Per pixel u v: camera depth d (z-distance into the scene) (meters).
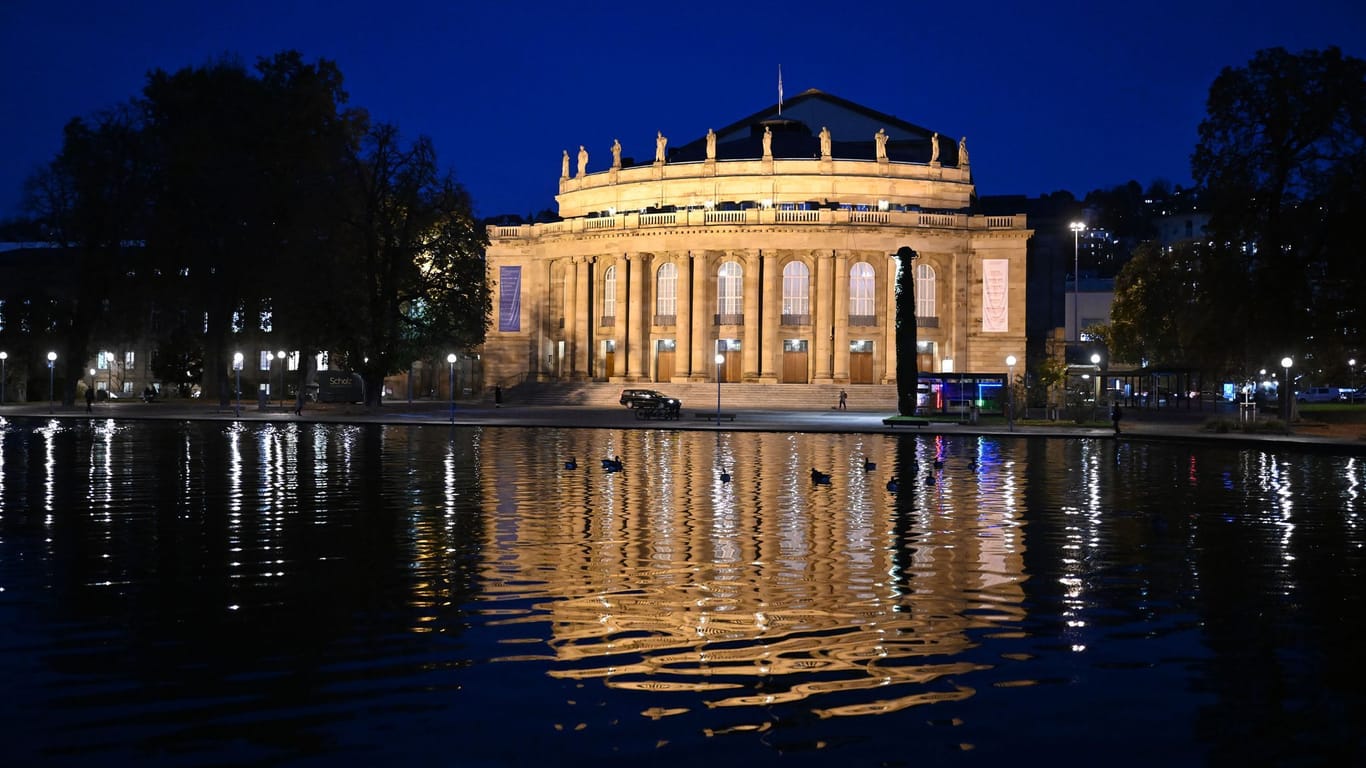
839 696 11.55
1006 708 11.20
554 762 9.72
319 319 83.12
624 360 119.62
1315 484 35.06
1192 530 23.89
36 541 21.53
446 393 128.88
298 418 77.31
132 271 92.38
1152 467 41.84
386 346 86.69
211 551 20.36
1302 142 67.00
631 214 118.00
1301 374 73.62
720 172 119.50
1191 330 69.75
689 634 14.09
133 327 97.38
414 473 36.44
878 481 34.75
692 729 10.54
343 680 12.09
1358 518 26.19
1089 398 93.38
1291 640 13.97
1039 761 9.80
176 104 98.75
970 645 13.61
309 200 84.94
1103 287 148.38
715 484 33.22
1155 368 96.12
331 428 67.88
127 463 39.97
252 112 95.50
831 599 16.22
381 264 87.56
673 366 119.12
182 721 10.77
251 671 12.44
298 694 11.60
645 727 10.59
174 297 93.44
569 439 57.38
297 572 18.28
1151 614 15.39
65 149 90.94
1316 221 66.25
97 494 29.72
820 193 118.12
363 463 40.50
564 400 112.38
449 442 54.22
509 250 128.00
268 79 100.12
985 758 9.86
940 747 10.12
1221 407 99.50
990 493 31.45
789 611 15.41
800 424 72.81
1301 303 66.94
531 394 115.88
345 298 83.69
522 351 128.00
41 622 14.75
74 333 92.94
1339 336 67.00
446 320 88.25
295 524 23.94
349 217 85.56
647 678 12.15
